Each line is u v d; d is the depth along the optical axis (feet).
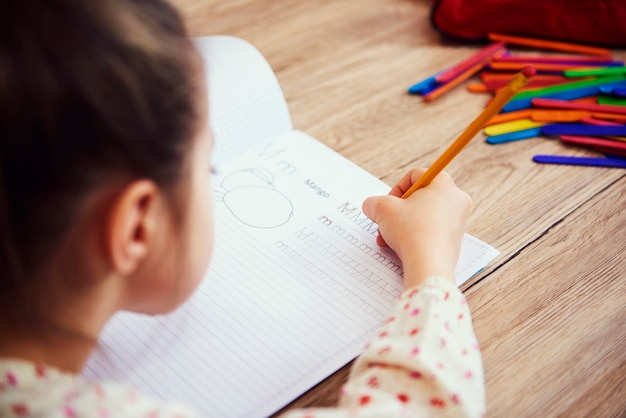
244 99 2.56
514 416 1.64
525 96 2.98
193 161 1.41
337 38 3.47
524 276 2.04
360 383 1.56
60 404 1.32
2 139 1.13
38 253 1.23
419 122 2.84
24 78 1.11
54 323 1.35
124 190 1.25
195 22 3.61
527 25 3.41
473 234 2.22
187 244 1.48
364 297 1.93
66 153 1.16
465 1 3.40
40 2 1.14
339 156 2.51
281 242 2.13
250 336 1.82
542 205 2.35
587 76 3.10
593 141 2.66
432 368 1.53
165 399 1.65
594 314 1.91
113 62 1.17
